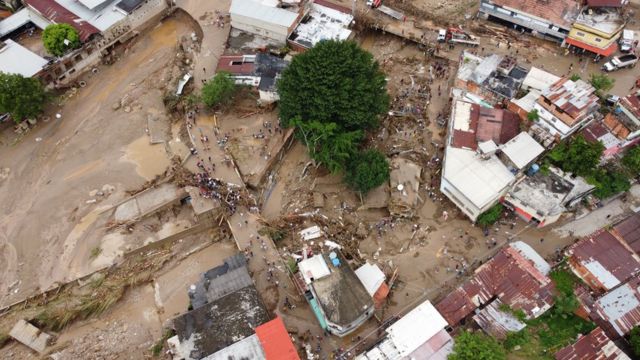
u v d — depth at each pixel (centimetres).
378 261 6562
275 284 6309
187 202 7138
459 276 6366
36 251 6781
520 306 5741
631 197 6912
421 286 6322
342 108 6931
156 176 7406
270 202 7194
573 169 6750
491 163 6769
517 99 7400
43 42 8231
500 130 7081
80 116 8100
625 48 8144
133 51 8925
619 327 5553
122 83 8500
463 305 5819
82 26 8425
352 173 6894
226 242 6838
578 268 6047
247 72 8031
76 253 6744
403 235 6788
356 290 5672
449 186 6719
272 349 5278
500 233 6712
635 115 6788
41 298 6406
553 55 8362
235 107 7950
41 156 7669
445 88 8144
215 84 7619
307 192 7219
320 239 6706
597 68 8175
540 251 6519
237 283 5972
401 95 8100
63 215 7075
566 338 5697
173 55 8838
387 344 5519
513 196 6612
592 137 7019
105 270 6588
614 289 5778
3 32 8681
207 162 7375
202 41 8844
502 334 5628
